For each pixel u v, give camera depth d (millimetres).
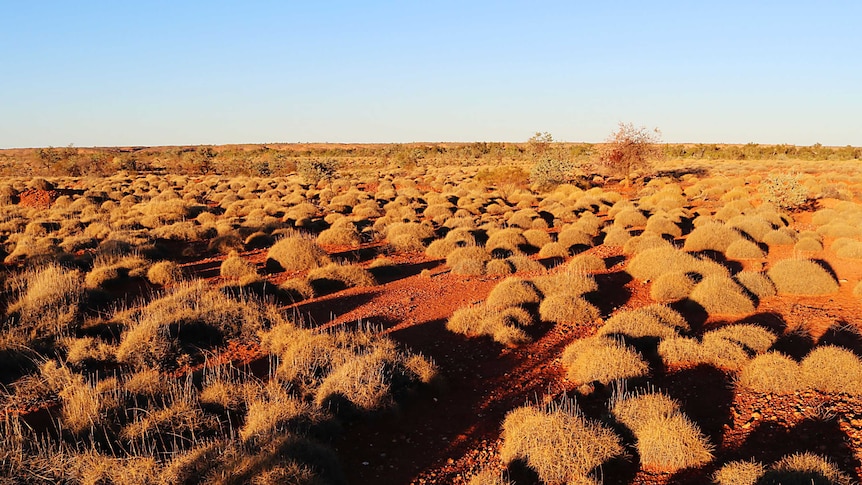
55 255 15773
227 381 7574
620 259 16984
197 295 11289
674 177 46750
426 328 10719
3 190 31344
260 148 162125
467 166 70062
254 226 22188
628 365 7961
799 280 12344
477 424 7020
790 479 5191
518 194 35812
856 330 9672
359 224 24594
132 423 6434
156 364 8555
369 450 6461
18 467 5289
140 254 16781
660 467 5848
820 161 67250
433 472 5992
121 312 10656
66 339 9141
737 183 37438
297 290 12977
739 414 6895
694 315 11180
